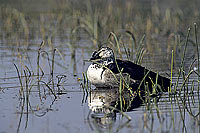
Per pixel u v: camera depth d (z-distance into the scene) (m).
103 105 9.90
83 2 29.77
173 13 26.89
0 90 11.32
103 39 19.14
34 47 18.27
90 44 18.91
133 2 31.00
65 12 27.31
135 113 9.17
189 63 14.95
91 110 9.48
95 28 20.44
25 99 10.44
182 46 18.14
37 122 8.63
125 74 11.86
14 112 9.32
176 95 10.73
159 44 18.58
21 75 12.99
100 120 8.73
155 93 10.95
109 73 11.83
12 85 11.91
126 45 18.00
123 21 24.77
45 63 15.30
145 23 24.16
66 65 14.96
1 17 26.34
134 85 12.04
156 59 15.61
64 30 22.45
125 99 10.46
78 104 10.00
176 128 8.19
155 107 9.20
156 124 8.42
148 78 12.12
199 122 8.51
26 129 8.22
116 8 27.53
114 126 8.34
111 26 22.86
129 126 8.31
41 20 24.88
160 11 28.06
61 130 8.12
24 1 31.95
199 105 9.66
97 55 12.25
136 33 20.83
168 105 9.76
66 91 11.34
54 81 12.51
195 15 26.41
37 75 13.30
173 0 32.88
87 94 11.05
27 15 26.45
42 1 32.03
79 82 12.46
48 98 10.57
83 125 8.41
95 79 11.88
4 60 15.63
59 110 9.48
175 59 15.61
